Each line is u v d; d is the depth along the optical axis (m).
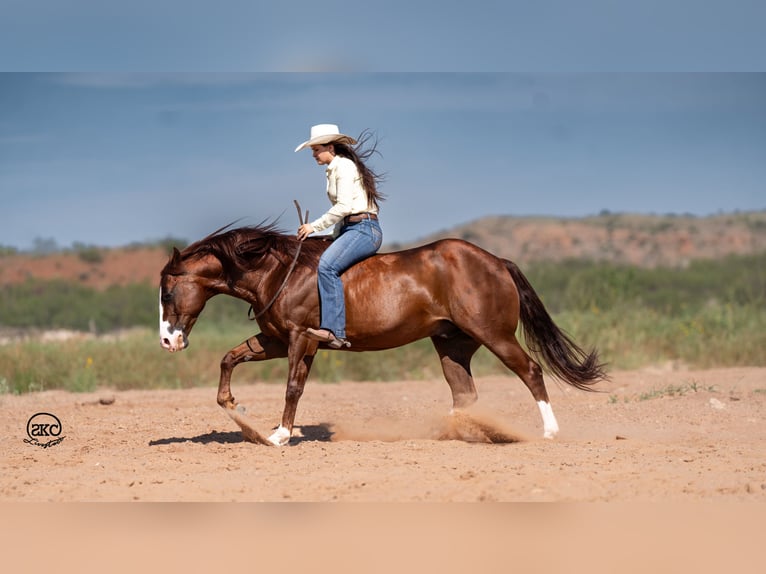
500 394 19.48
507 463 11.62
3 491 10.72
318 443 13.41
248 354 13.72
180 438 14.55
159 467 11.91
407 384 22.52
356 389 21.31
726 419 15.17
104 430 15.37
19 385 21.55
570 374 13.86
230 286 13.39
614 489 10.30
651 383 20.27
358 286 13.06
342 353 24.78
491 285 13.17
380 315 13.03
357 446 13.12
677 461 11.70
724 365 24.70
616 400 17.47
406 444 13.24
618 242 84.06
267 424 15.91
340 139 13.23
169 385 23.12
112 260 65.50
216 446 13.34
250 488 10.64
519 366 13.39
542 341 13.84
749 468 11.24
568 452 12.41
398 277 13.09
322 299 12.91
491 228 88.56
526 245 84.19
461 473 11.09
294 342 13.20
